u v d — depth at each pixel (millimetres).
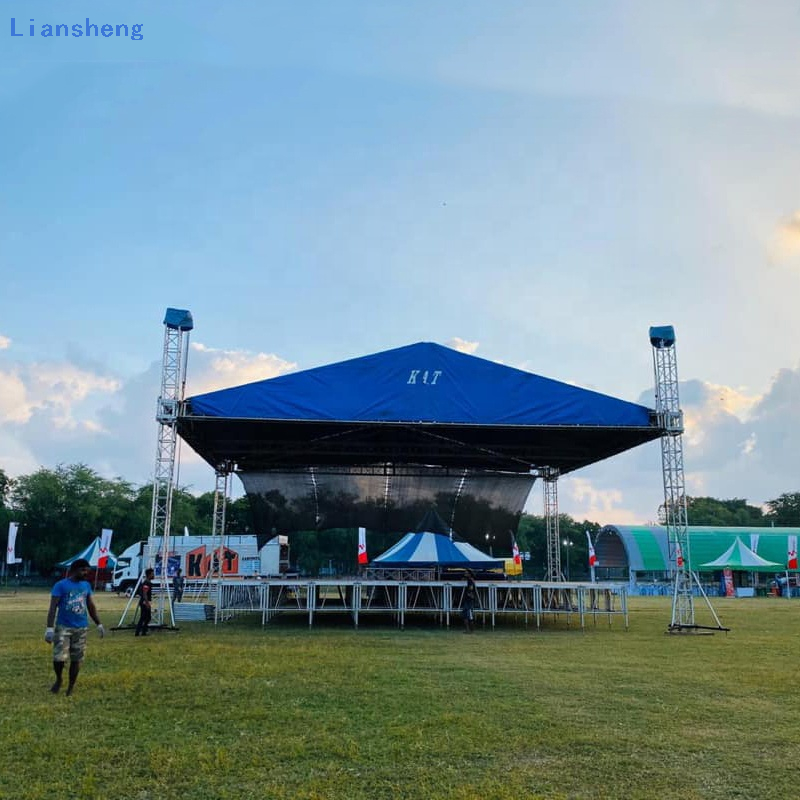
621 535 56219
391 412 20297
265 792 5598
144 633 17609
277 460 27062
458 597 23422
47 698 8992
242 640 16312
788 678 11133
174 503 72812
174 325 19766
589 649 15117
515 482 28438
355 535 56125
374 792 5621
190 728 7547
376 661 12773
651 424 20688
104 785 5770
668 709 8711
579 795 5598
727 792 5699
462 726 7680
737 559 50531
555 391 20734
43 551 63688
